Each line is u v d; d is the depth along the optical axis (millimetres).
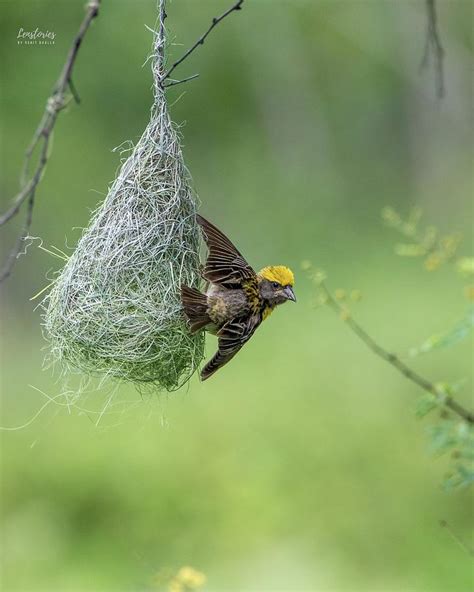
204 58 25938
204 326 7570
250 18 26250
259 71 26859
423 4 27781
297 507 13148
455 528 12602
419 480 13430
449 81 28297
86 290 7711
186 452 14180
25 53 24234
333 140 27875
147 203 7797
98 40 24391
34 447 14609
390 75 28297
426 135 28531
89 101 24438
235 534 12938
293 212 26156
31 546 13062
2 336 23828
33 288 24453
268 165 26938
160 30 7707
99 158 24438
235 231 25797
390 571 12156
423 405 6828
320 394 15656
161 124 7836
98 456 14180
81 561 12742
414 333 17891
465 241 22812
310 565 12375
